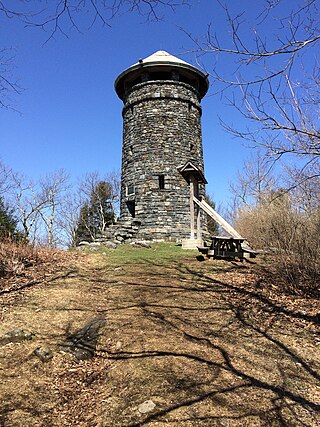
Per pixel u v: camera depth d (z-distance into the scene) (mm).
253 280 7719
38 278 7848
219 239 10086
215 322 5316
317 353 4332
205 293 6762
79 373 3959
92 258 10328
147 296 6559
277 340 4707
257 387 3537
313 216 8133
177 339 4684
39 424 3068
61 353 4340
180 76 18406
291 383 3633
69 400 3455
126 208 17031
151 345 4492
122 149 18484
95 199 35625
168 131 16797
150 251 11672
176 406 3207
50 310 5770
